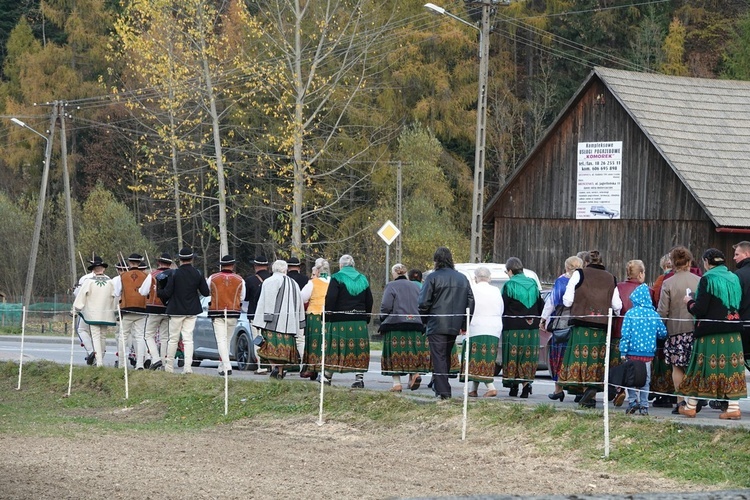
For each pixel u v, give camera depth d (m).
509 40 62.44
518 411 15.09
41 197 48.94
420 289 18.77
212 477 12.55
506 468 13.24
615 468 12.91
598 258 15.98
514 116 61.81
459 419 15.62
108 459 13.84
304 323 20.61
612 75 37.69
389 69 57.66
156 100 59.34
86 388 22.06
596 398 17.94
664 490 11.75
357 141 56.75
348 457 14.16
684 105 37.81
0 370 24.47
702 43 61.78
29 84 64.44
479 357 17.47
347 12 52.31
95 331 23.59
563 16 61.50
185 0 42.59
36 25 71.44
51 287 61.31
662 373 16.34
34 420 18.67
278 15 43.81
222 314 21.55
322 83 47.19
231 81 45.62
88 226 59.91
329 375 19.45
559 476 12.66
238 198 60.03
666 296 15.49
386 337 18.64
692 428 13.28
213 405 19.02
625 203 37.38
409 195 55.47
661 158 36.47
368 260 50.75
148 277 22.52
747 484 11.72
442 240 49.91
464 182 58.88
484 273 17.64
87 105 64.25
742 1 62.53
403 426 16.08
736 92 39.19
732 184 35.19
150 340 22.94
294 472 12.96
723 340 14.30
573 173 38.62
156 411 19.64
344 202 58.19
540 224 39.59
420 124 56.22
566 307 16.67
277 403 18.33
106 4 67.38
